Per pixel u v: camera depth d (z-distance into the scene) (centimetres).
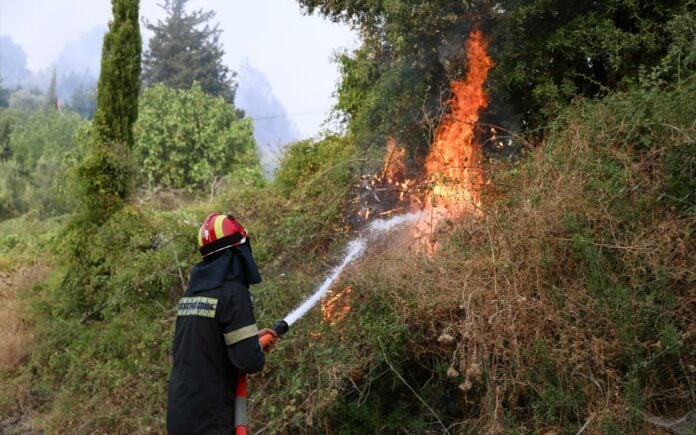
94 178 830
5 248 1405
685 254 441
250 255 385
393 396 468
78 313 776
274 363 476
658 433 403
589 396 400
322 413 449
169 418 367
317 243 667
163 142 1973
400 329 435
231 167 2017
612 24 650
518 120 715
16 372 730
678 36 574
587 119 534
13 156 3325
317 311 501
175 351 378
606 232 452
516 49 683
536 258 439
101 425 579
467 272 448
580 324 417
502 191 551
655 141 487
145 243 760
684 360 422
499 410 393
